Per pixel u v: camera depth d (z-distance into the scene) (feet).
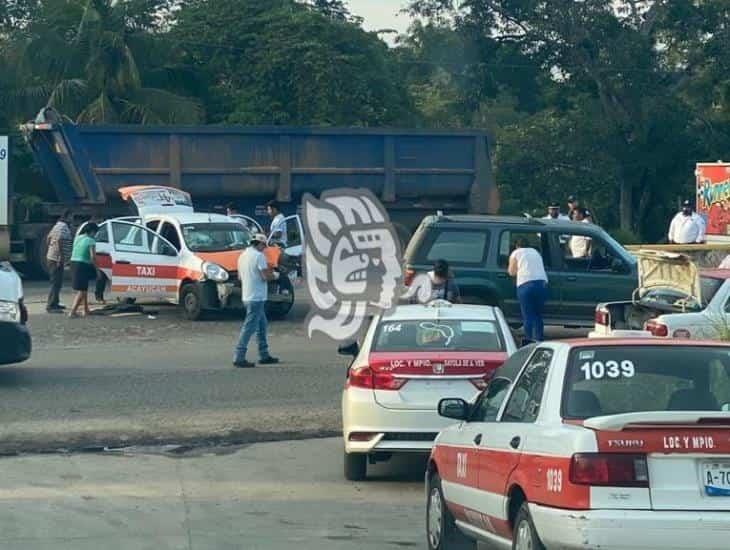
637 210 181.88
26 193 118.52
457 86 185.47
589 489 23.02
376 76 163.12
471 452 28.84
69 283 110.42
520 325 72.02
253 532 34.24
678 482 23.11
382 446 39.14
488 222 72.54
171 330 78.43
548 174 176.45
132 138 110.73
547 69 182.39
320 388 57.77
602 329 56.70
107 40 139.74
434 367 39.11
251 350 70.28
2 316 56.13
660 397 25.30
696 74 180.14
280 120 153.99
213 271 81.00
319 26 157.28
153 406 53.16
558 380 25.62
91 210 112.16
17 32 148.56
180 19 159.74
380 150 115.34
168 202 106.42
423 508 37.70
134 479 41.37
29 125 109.50
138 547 32.30
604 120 173.27
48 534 33.73
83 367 63.52
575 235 72.64
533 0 175.22
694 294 54.49
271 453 45.88
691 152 173.58
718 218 125.08
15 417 50.55
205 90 156.25
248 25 157.07
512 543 26.08
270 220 115.75
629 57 171.01
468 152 117.08
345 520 35.99
